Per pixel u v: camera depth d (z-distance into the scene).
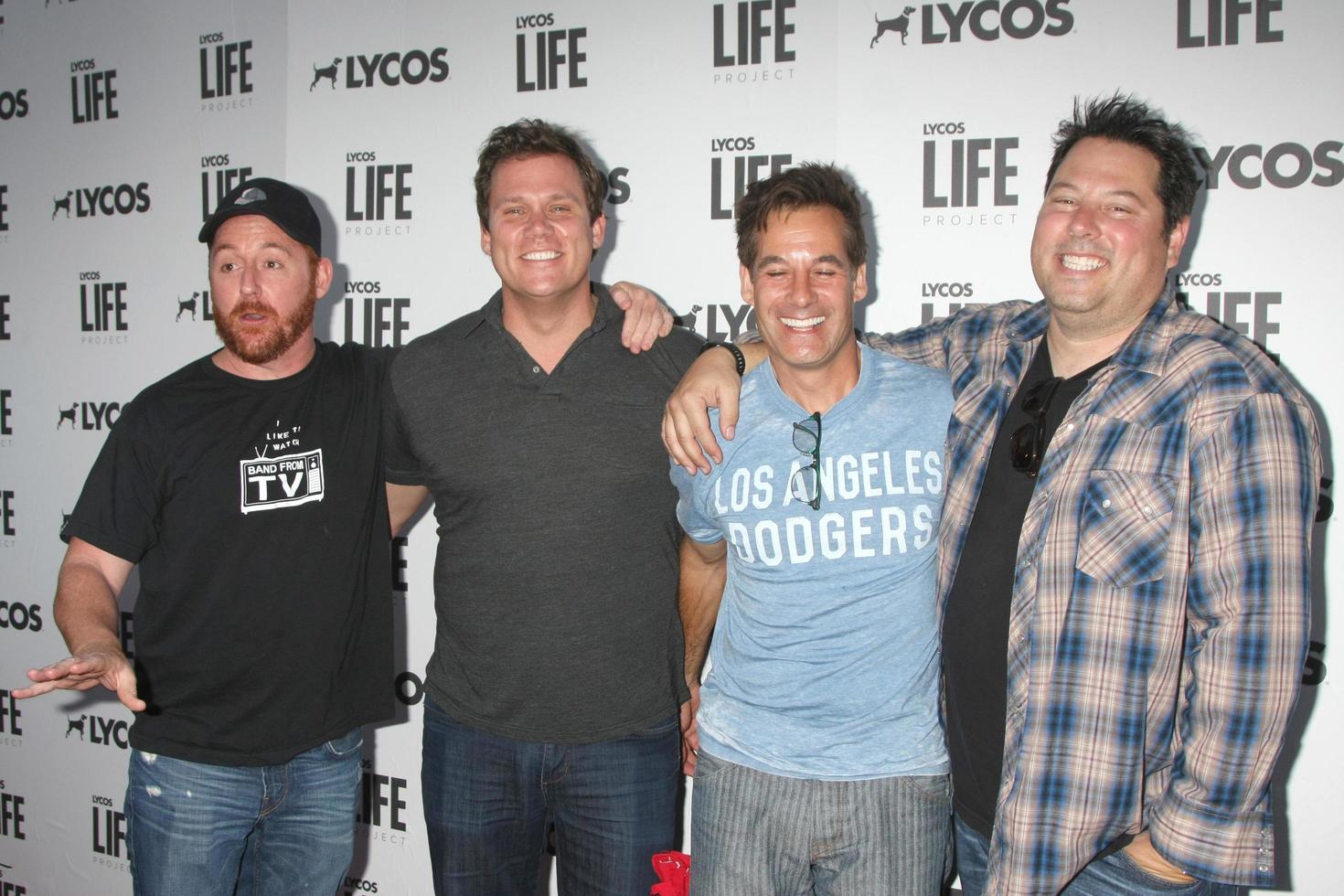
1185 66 1.75
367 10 2.22
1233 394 1.14
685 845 2.11
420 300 2.22
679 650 1.66
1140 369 1.21
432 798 1.64
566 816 1.63
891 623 1.33
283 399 1.66
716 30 1.99
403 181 2.22
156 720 1.61
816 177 1.34
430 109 2.19
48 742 2.68
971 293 1.89
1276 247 1.73
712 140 2.01
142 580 1.65
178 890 1.59
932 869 1.33
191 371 1.69
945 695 1.40
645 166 2.05
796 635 1.34
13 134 2.61
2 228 2.63
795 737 1.34
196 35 2.40
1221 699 1.12
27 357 2.63
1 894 2.75
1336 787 1.77
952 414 1.39
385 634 1.73
